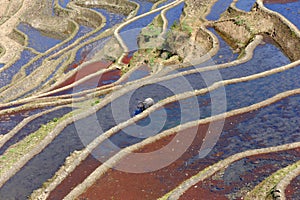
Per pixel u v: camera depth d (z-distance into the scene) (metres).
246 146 19.30
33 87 35.00
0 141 22.08
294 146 18.78
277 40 31.84
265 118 21.36
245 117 21.50
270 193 15.39
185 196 15.99
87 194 16.81
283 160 17.95
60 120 23.05
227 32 35.25
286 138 19.72
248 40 33.06
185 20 38.94
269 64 28.31
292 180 16.03
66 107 25.33
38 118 24.27
